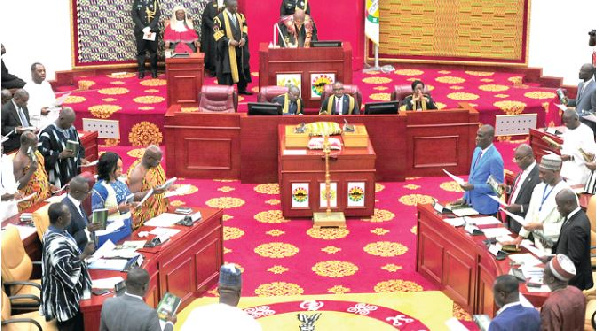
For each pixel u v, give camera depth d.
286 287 9.26
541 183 8.19
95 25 17.14
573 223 7.39
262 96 13.09
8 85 12.32
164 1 17.41
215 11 17.09
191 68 14.60
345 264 9.84
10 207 8.85
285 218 11.16
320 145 11.04
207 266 9.22
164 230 8.70
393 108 12.34
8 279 7.52
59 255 7.09
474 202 9.33
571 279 7.43
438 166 12.73
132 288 6.45
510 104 14.81
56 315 7.16
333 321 8.35
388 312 8.57
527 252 8.09
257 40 17.52
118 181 8.73
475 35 17.70
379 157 12.41
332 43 14.64
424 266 9.48
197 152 12.57
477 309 8.34
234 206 11.61
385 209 11.49
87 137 12.27
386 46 18.28
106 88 16.30
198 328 6.09
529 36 17.25
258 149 12.34
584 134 10.12
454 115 12.58
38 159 9.57
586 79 12.07
